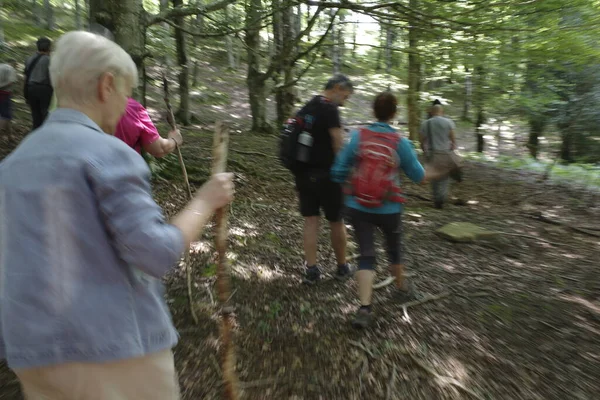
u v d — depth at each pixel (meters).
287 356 3.02
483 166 12.29
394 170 3.36
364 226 3.43
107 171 1.24
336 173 3.46
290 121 3.90
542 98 12.77
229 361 1.98
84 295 1.22
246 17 8.03
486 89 12.73
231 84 25.59
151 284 1.41
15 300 1.22
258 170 8.41
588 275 4.72
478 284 4.32
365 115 19.31
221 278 1.89
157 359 1.40
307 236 4.02
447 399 2.68
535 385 2.83
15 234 1.24
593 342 3.36
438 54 6.98
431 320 3.57
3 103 7.94
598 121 13.84
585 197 8.85
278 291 3.90
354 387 2.75
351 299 3.85
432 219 6.68
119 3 5.71
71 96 1.36
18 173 1.27
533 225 6.70
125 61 1.42
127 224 1.22
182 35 13.05
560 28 6.57
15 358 1.22
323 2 5.86
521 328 3.52
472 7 6.38
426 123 7.48
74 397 1.28
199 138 10.92
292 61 8.38
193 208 1.41
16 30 23.69
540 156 16.44
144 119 2.61
